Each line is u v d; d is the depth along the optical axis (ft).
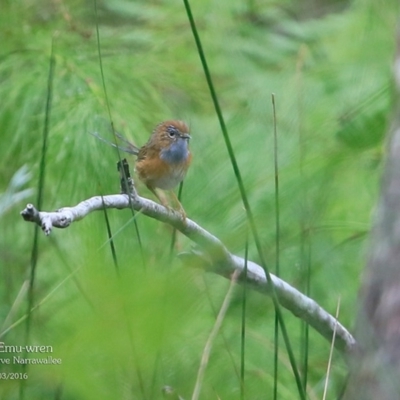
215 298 25.31
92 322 7.53
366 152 26.45
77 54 32.09
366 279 12.91
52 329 18.42
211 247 19.57
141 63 33.06
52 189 28.37
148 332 7.48
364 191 28.45
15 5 33.68
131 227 24.56
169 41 35.04
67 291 23.43
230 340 25.38
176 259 19.66
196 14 35.53
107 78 30.91
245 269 19.07
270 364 26.73
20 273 29.17
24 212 14.96
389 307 12.16
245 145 29.27
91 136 27.89
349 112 27.37
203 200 27.68
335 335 21.26
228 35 35.09
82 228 25.86
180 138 27.63
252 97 31.71
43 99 29.73
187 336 19.83
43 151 21.17
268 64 34.91
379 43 31.55
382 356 11.93
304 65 33.17
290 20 36.68
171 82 33.42
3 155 29.63
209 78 17.60
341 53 32.37
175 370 20.49
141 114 30.55
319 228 25.59
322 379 26.63
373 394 11.84
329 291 28.58
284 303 21.06
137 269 7.94
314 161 26.30
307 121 29.27
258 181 26.91
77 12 36.06
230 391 21.99
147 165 27.45
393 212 12.75
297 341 28.45
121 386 11.28
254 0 36.11
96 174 27.45
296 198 25.22
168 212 19.27
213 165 29.48
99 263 8.37
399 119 13.82
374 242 13.00
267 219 25.61
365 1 33.06
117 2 35.86
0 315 26.63
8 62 30.73
